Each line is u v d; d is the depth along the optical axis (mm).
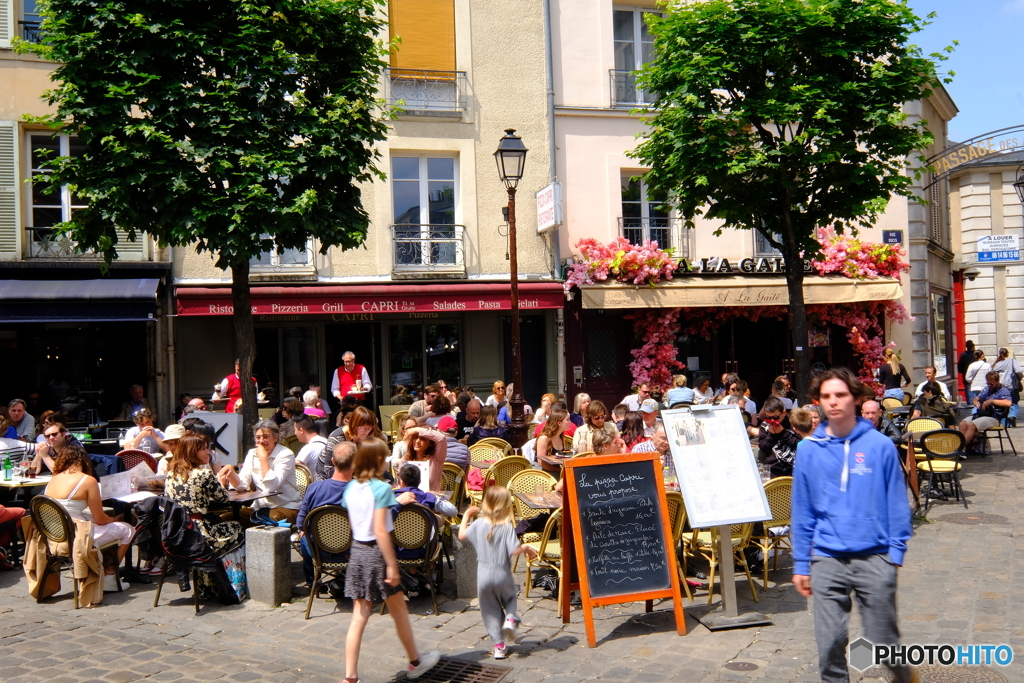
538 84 16953
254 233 8992
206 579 7266
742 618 6383
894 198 19156
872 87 11031
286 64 9109
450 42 16469
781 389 11477
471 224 16406
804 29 10938
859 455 4332
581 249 16781
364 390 14633
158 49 8734
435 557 7262
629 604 7012
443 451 8078
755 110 11117
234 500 7398
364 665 5719
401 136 16047
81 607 7133
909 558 8000
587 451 9219
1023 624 6078
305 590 7492
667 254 16734
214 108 8781
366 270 15734
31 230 14094
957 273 28641
